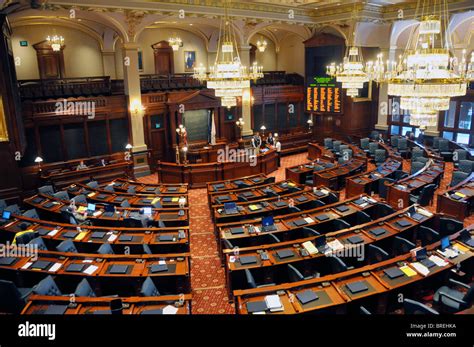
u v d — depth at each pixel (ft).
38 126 52.31
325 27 68.33
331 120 74.54
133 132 58.95
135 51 56.34
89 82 60.03
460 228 28.71
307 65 74.33
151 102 61.00
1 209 37.32
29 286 24.03
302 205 36.01
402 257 22.91
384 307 20.66
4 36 37.14
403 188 38.58
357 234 27.48
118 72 67.05
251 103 71.31
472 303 20.03
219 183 45.34
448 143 60.29
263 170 58.49
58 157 54.90
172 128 63.52
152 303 19.65
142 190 43.14
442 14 53.72
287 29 70.08
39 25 59.41
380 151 56.59
